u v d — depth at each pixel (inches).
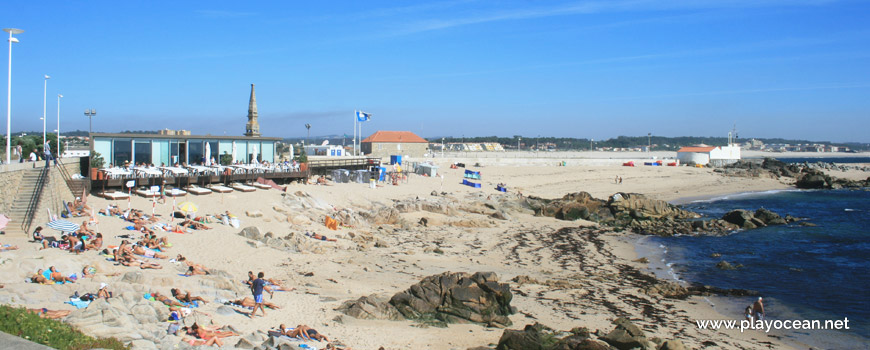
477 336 990.4
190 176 2081.7
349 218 2042.3
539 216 2603.3
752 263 1737.2
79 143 5221.5
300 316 1006.4
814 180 4382.4
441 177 3540.8
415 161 4672.7
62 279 962.1
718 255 1835.6
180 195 1924.2
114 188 1925.4
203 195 1983.3
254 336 853.2
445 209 2411.4
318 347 858.1
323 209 2112.5
